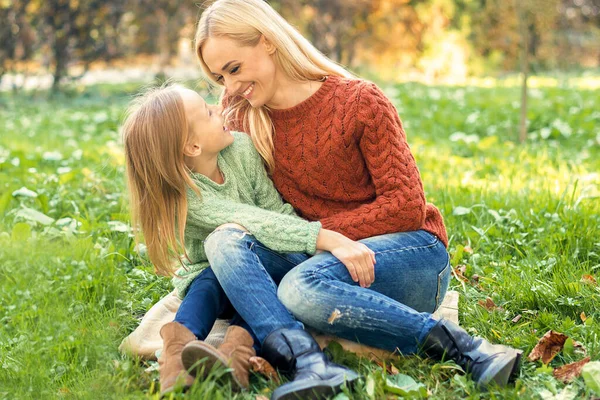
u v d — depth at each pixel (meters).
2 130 8.52
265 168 2.56
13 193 3.96
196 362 2.00
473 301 2.73
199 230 2.46
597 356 2.22
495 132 7.62
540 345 2.28
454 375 2.13
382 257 2.30
